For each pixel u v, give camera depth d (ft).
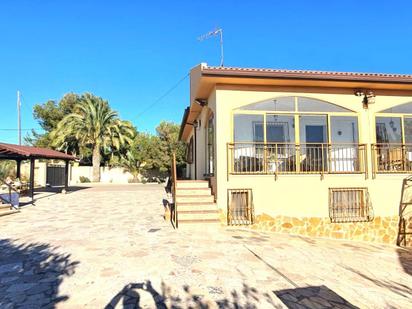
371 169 34.76
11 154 51.34
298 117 34.88
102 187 88.89
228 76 31.09
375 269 23.21
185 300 14.87
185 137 78.18
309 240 30.22
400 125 36.68
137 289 15.97
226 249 23.49
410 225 34.63
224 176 32.58
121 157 125.59
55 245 23.99
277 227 32.50
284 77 31.81
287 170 33.96
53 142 113.29
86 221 33.86
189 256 21.39
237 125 33.78
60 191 71.46
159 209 42.45
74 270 18.58
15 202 41.91
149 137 125.80
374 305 16.06
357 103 35.73
